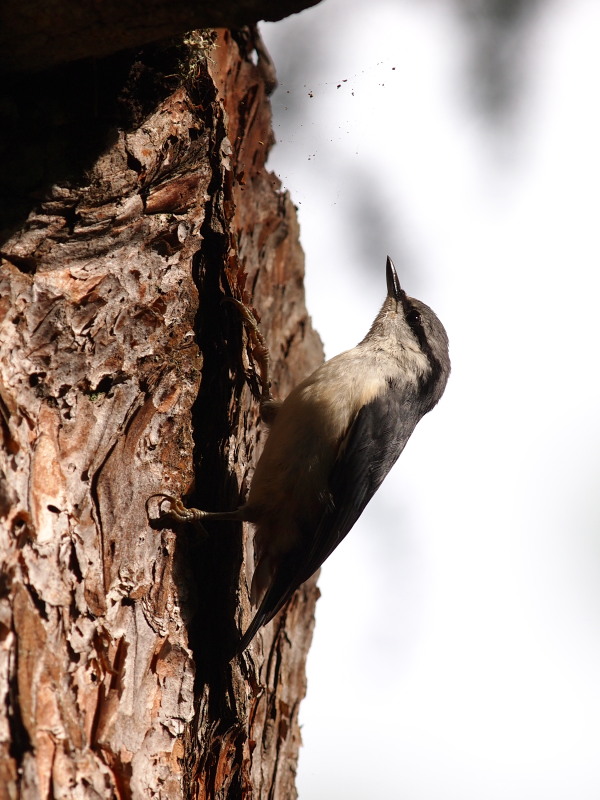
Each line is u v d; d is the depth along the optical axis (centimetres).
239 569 857
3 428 630
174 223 771
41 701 585
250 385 983
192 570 757
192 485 778
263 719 957
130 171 744
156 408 738
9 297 669
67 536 643
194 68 805
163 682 694
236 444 906
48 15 611
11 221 688
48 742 580
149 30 624
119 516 690
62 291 694
